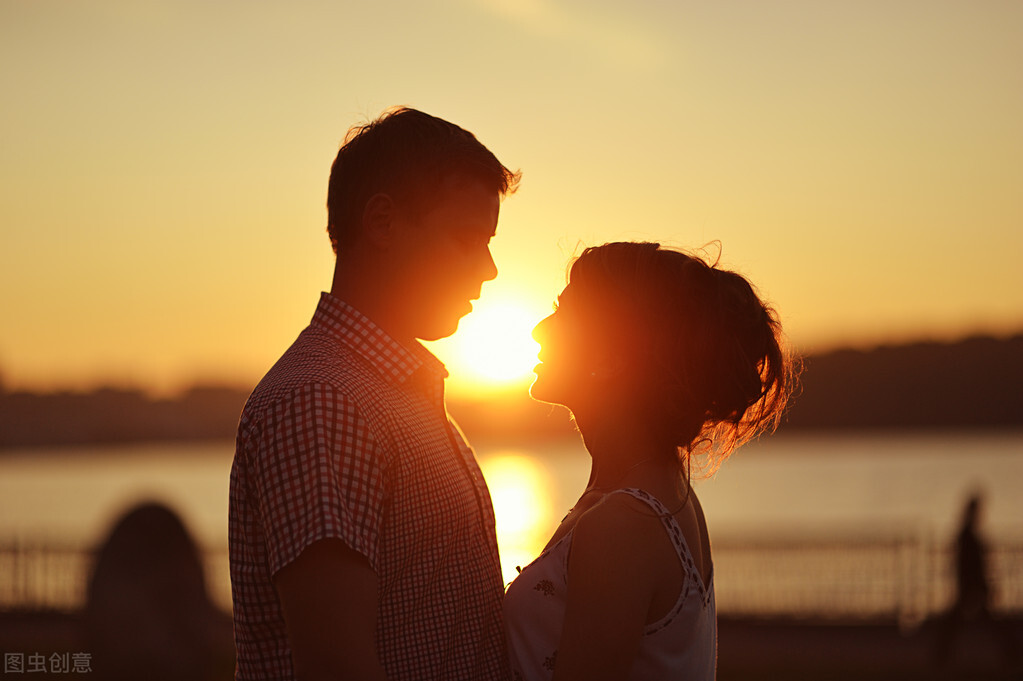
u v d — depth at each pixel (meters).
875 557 14.84
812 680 10.30
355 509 1.86
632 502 2.11
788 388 2.52
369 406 1.99
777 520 43.78
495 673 2.22
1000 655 10.98
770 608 13.52
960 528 10.70
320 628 1.79
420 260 2.17
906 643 12.02
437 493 2.11
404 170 2.16
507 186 2.34
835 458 133.25
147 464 146.50
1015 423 175.62
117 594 5.23
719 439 2.43
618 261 2.30
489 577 2.27
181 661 5.27
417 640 2.05
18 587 13.45
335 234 2.28
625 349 2.25
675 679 2.10
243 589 2.00
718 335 2.21
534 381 2.43
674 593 2.11
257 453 1.92
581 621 2.04
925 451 142.38
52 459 149.62
